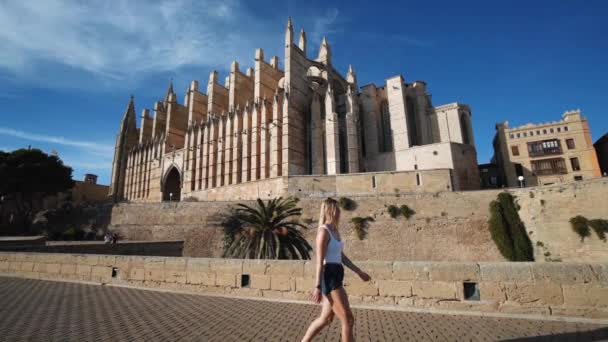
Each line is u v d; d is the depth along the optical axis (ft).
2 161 161.68
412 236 102.99
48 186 177.58
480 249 96.22
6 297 31.01
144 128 257.34
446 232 100.63
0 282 39.50
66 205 151.53
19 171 161.48
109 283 38.14
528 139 164.04
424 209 104.53
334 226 16.53
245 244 80.33
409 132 168.55
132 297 31.01
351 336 14.32
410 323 21.88
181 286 34.60
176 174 228.63
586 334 18.90
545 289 23.35
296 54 173.58
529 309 23.34
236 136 181.27
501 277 24.40
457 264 25.58
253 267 31.89
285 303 28.40
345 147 163.22
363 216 108.68
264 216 82.94
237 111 184.65
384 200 108.58
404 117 162.61
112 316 24.36
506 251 92.02
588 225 83.20
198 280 33.91
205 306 27.37
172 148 229.66
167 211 118.01
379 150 172.65
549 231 89.04
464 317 23.21
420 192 110.93
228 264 32.96
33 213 172.45
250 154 175.42
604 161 164.14
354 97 163.84
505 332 19.65
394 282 26.73
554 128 160.45
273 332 20.53
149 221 118.42
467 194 101.76
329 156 147.54
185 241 112.06
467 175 135.85
